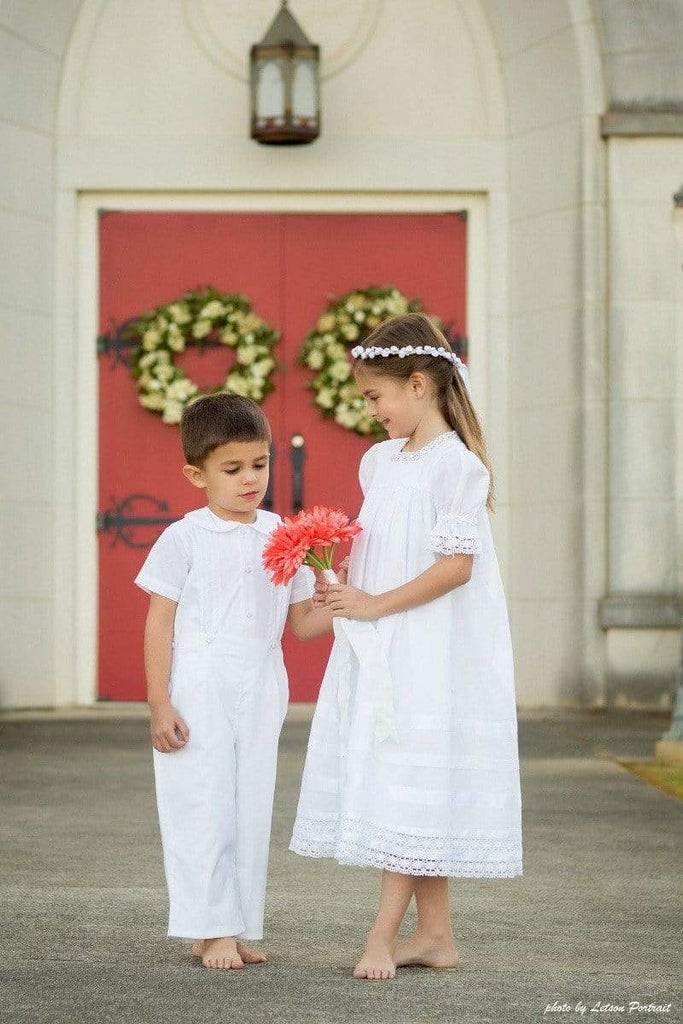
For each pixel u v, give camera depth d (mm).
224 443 4996
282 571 4867
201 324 12602
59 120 12617
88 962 4883
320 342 12633
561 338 12266
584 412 12125
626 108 12078
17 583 12281
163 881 6066
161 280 12758
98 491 12695
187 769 4887
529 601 12438
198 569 4996
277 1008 4371
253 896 4949
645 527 12070
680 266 12109
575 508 12172
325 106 12711
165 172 12648
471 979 4715
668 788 8359
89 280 12703
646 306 12094
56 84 12523
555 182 12297
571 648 12203
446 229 12820
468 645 4871
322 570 4926
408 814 4719
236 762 4961
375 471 5156
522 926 5434
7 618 12203
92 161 12609
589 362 12109
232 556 5027
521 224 12570
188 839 4852
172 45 12680
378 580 4922
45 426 12484
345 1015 4301
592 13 12039
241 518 5102
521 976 4758
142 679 12664
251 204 12805
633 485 12070
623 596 12070
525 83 12484
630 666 12094
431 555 4879
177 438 12703
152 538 12672
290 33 12141
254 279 12797
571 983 4668
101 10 12633
